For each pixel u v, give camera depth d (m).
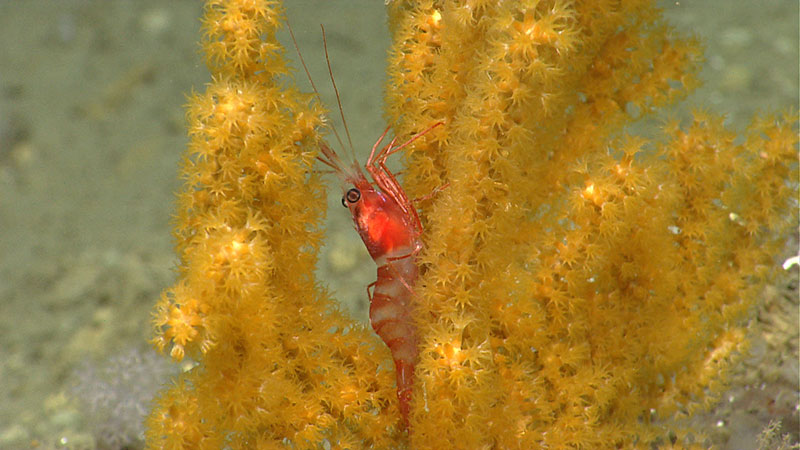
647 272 0.82
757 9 2.38
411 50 0.80
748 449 0.87
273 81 0.78
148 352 1.07
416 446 0.79
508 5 0.77
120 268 1.67
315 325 0.79
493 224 0.78
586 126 0.81
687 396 0.86
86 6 2.88
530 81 0.77
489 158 0.78
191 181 0.78
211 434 0.79
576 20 0.80
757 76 2.03
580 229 0.80
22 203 1.98
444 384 0.78
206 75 2.42
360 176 0.83
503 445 0.80
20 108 2.36
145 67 2.46
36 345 1.48
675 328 0.83
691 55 0.82
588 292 0.82
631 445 0.83
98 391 1.02
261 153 0.78
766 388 0.89
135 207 1.93
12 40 2.73
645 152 0.82
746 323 0.89
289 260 0.79
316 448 0.80
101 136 2.25
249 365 0.78
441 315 0.78
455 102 0.79
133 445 1.01
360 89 2.21
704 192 0.83
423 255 0.80
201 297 0.77
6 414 1.30
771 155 0.85
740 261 0.85
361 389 0.80
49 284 1.66
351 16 2.67
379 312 0.81
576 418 0.81
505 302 0.80
